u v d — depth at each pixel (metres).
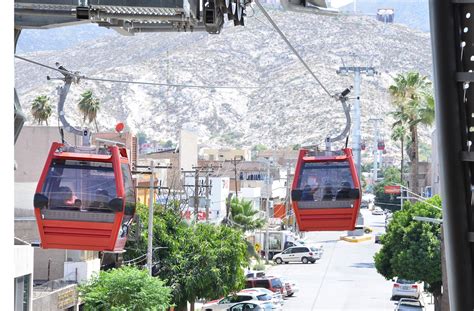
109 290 58.06
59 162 25.94
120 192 25.78
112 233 25.78
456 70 9.62
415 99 115.12
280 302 78.31
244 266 75.81
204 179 128.62
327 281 112.12
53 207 25.67
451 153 9.65
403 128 120.19
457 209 9.70
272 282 93.62
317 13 18.00
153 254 71.25
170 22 19.09
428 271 82.12
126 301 57.91
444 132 9.66
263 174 183.12
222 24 18.78
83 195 25.75
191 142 157.75
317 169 33.59
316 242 178.00
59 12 16.83
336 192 33.22
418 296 89.56
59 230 25.77
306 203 33.44
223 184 131.50
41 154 87.62
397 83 116.56
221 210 128.88
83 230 25.72
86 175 25.84
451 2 9.56
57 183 25.78
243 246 74.62
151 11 16.25
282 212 172.62
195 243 72.31
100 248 25.92
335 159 33.47
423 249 82.38
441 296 83.06
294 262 136.00
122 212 25.77
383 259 86.31
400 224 84.75
